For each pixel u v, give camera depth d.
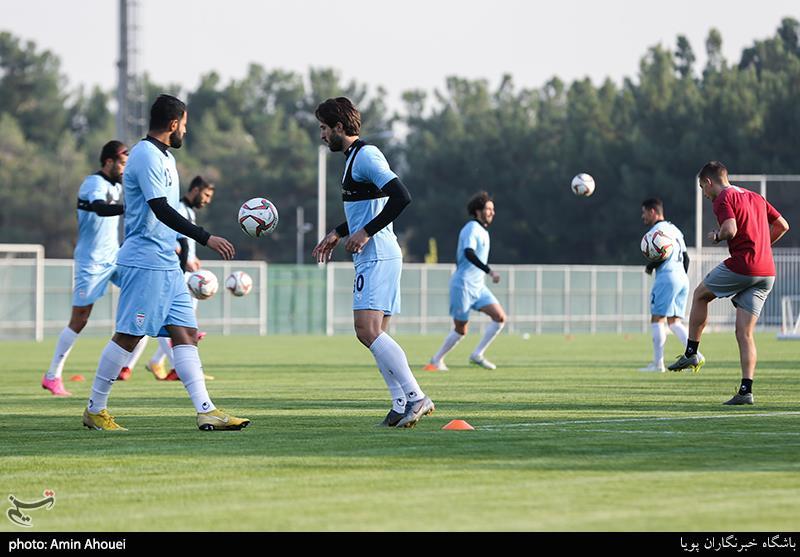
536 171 192.88
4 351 81.50
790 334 98.69
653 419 30.70
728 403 35.53
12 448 25.12
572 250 185.38
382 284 28.61
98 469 22.06
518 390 41.62
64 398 39.38
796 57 177.38
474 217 55.12
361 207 28.72
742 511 17.72
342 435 27.11
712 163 35.84
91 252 40.47
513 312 131.75
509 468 21.80
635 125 177.38
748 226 35.19
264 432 27.89
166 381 47.62
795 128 159.00
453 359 67.88
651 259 52.81
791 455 23.45
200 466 22.30
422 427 28.77
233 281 52.19
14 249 104.69
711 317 121.94
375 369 56.81
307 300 126.56
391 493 19.30
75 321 40.69
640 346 87.88
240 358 69.19
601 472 21.31
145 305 28.38
